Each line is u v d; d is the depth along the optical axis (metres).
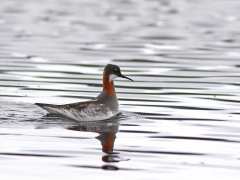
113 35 29.84
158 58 23.97
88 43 27.45
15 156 11.48
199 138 12.88
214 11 39.69
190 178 10.33
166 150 11.98
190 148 12.12
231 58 24.00
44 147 12.09
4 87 18.44
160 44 27.42
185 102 16.64
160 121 14.52
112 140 12.71
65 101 16.62
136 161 11.26
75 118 14.58
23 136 12.91
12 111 15.33
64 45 26.84
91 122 14.48
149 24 33.81
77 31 31.06
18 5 41.69
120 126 14.02
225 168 10.88
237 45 27.22
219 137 12.96
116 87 18.80
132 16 36.94
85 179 10.27
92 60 23.34
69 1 44.50
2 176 10.40
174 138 12.90
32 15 36.91
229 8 41.38
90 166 10.94
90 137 12.95
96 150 11.92
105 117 14.82
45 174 10.50
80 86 18.75
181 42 27.97
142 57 24.12
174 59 23.70
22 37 28.98
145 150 11.97
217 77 20.30
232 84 19.12
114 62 22.97
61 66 22.08
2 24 33.03
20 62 22.73
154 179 10.28
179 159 11.38
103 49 25.88
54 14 37.47
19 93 17.59
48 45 26.80
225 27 32.97
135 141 12.64
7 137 12.80
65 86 18.70
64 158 11.38
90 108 14.58
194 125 14.07
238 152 11.84
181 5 42.84
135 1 45.03
